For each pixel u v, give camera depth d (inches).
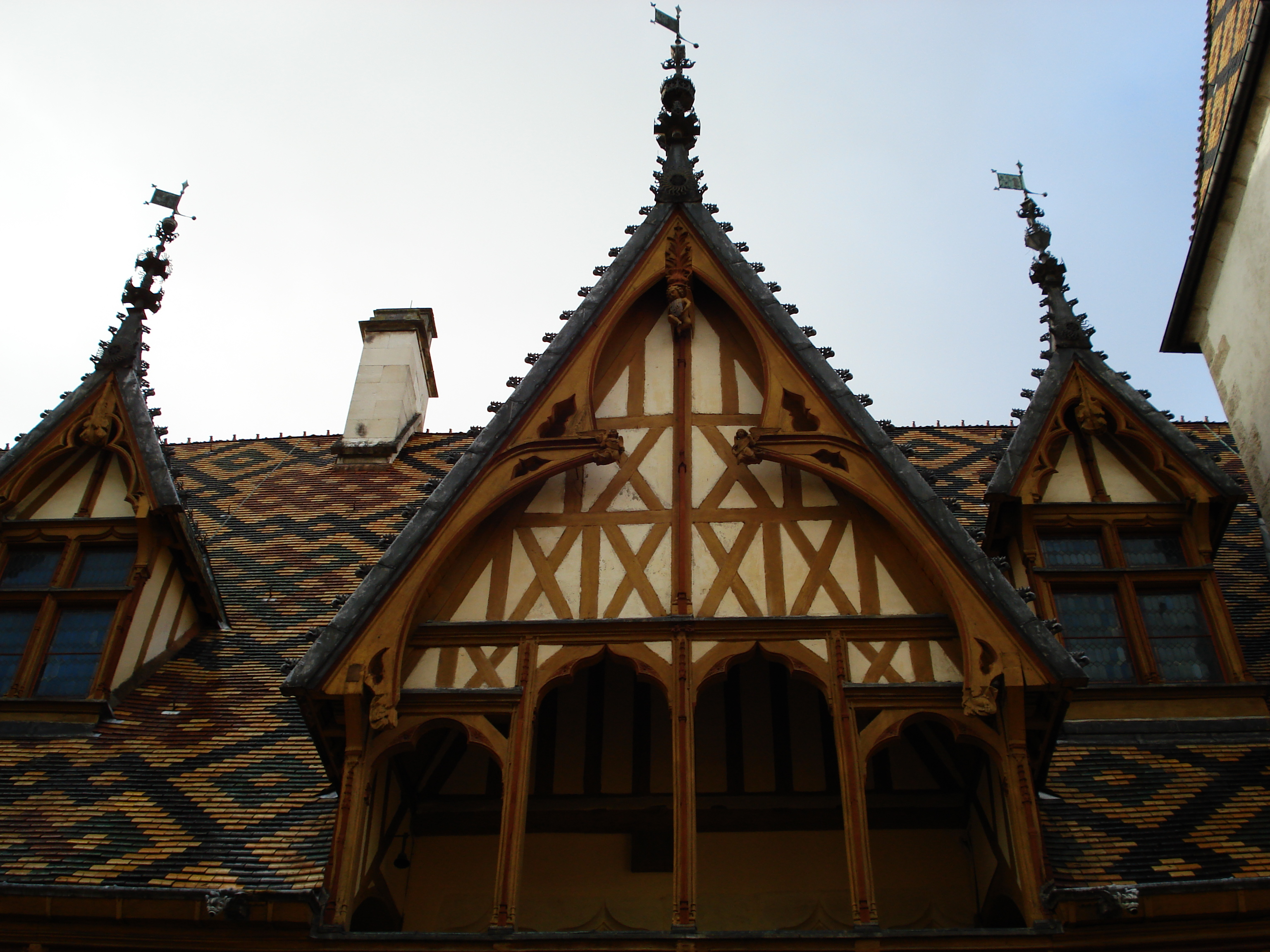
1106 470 459.8
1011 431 479.5
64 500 469.4
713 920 383.2
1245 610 474.9
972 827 390.6
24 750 404.2
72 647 440.5
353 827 338.0
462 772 412.5
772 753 410.6
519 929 384.8
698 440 425.4
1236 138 461.7
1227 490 441.7
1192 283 504.4
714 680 366.3
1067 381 471.8
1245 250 469.4
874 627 370.0
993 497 446.3
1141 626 428.5
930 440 711.7
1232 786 374.0
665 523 402.9
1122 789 376.5
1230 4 488.4
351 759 347.9
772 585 385.7
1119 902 309.0
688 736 352.8
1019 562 446.9
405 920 386.0
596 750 414.3
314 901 319.0
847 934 312.7
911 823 396.8
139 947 321.4
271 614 501.0
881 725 350.3
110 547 463.2
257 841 350.9
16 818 363.9
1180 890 311.4
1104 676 421.7
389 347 780.6
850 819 334.6
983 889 374.6
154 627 455.2
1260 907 311.9
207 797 375.2
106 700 420.8
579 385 426.9
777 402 420.5
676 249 464.1
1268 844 340.5
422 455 731.4
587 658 371.2
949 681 357.1
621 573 391.5
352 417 743.1
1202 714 409.1
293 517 620.7
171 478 463.8
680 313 446.3
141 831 356.5
